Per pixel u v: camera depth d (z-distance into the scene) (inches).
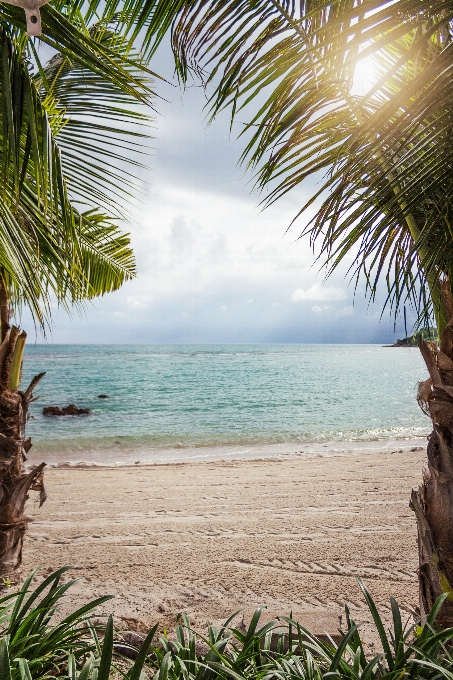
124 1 70.9
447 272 86.2
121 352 4694.9
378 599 149.6
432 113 58.7
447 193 68.4
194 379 1656.0
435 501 89.6
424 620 83.9
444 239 75.5
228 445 533.3
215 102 79.4
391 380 1579.7
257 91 79.0
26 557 193.2
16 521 128.3
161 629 129.6
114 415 840.9
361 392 1187.3
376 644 118.2
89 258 156.8
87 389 1321.4
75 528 230.8
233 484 318.7
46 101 95.9
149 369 2144.4
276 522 235.5
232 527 229.5
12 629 83.0
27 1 58.0
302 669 76.4
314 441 542.9
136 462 421.1
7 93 68.9
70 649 82.4
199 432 638.5
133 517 248.8
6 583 125.3
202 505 269.9
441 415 87.9
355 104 81.7
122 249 169.9
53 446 539.5
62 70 121.2
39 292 113.8
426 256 75.5
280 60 74.7
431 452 90.4
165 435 615.8
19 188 75.5
